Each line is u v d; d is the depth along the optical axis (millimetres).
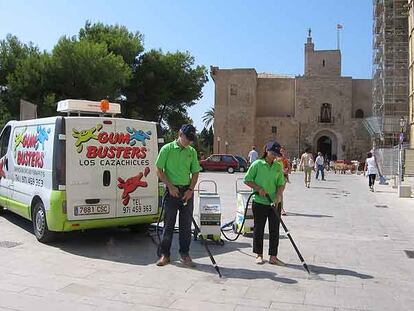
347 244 9938
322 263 8219
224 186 25953
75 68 37594
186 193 7871
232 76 75062
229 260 8242
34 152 9992
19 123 11188
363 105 76750
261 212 7996
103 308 5777
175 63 50031
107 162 9289
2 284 6672
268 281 6996
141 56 49094
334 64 81375
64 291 6398
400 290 6742
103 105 10312
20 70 37031
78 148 9055
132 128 9648
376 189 26188
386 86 53656
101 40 45375
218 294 6355
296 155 75438
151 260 8172
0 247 8984
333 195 21828
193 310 5754
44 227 9289
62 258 8219
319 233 11211
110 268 7602
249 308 5855
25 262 7887
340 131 74688
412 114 45906
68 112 10070
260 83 79562
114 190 9328
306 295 6395
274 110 79125
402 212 15688
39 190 9508
